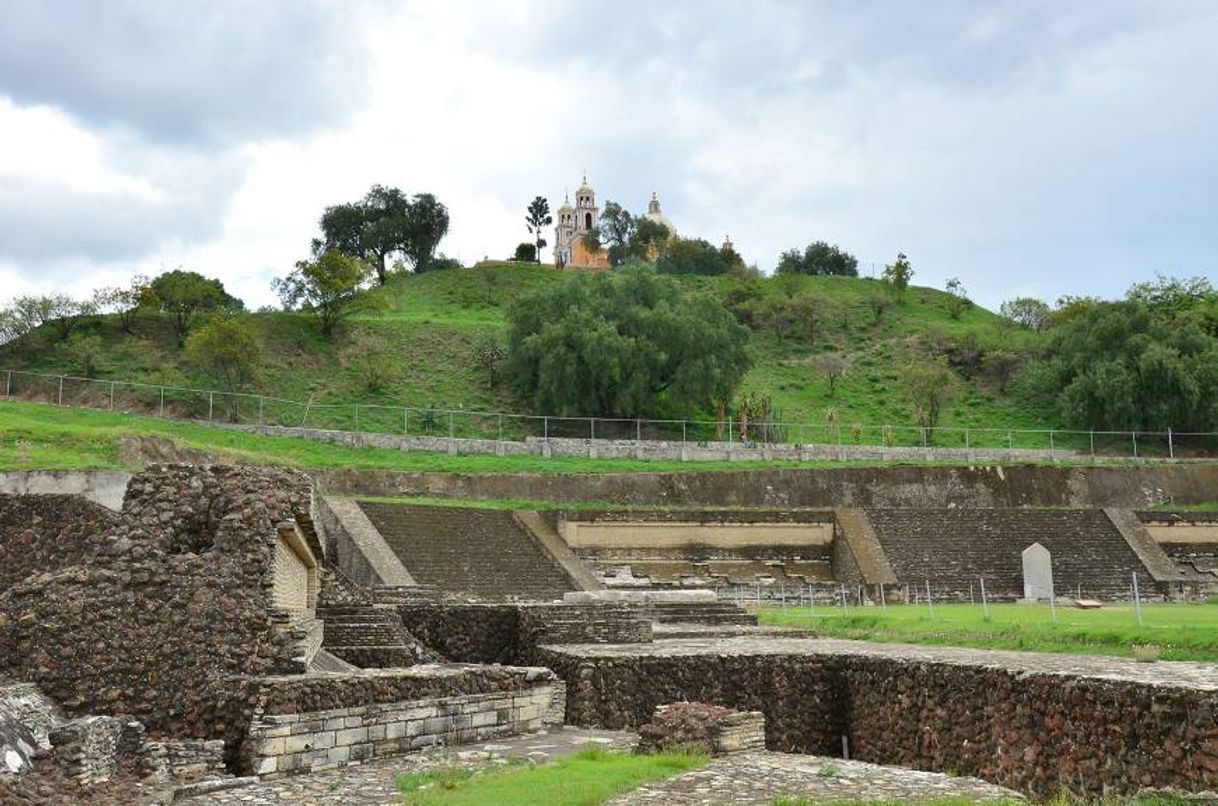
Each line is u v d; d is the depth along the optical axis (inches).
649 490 2178.9
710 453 2492.6
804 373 3567.9
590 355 2723.9
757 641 1061.1
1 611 636.1
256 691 616.1
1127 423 2977.4
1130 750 544.1
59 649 631.2
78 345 2615.7
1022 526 2091.5
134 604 645.3
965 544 2023.9
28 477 1129.4
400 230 4690.0
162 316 2984.7
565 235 6156.5
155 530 684.1
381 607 1060.5
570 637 1064.8
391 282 4434.1
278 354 2947.8
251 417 2503.7
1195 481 2479.1
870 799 463.5
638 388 2743.6
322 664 813.2
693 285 4446.4
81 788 512.7
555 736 751.1
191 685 633.0
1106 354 3144.7
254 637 651.5
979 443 2989.7
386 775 589.9
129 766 555.5
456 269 4584.2
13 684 601.6
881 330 3971.5
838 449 2615.7
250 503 686.5
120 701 626.8
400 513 1686.8
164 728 621.9
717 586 1855.3
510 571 1647.4
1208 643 797.9
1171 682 546.3
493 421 2753.4
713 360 2824.8
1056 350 3420.3
